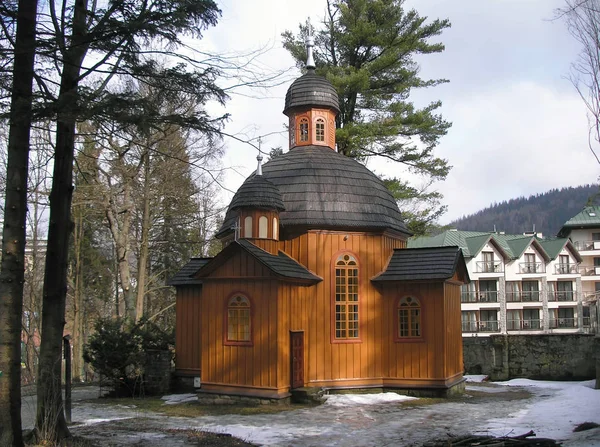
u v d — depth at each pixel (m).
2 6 9.02
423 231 31.16
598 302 30.52
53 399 11.23
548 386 22.59
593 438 11.16
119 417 15.63
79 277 33.94
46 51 8.97
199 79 9.96
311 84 23.59
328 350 19.67
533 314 55.28
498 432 12.93
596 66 10.94
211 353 18.45
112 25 9.45
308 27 31.14
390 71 30.11
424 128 29.77
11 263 9.76
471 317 52.72
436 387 19.25
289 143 24.05
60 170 11.58
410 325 20.02
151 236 34.16
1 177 23.80
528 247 55.25
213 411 16.66
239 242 18.22
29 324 32.34
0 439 9.44
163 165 27.12
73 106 9.08
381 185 22.45
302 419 15.27
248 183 19.75
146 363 20.59
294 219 19.98
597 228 61.28
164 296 38.38
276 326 17.61
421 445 11.91
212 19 9.88
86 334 38.81
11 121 9.21
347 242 20.36
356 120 31.20
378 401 18.42
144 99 9.59
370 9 29.58
